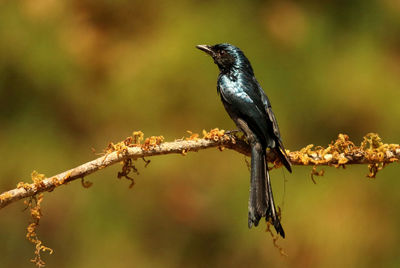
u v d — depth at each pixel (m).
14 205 12.17
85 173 7.00
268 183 8.02
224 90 9.26
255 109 8.90
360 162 7.71
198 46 9.95
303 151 7.85
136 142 7.37
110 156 7.11
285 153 7.89
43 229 11.91
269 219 7.79
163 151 7.38
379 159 7.64
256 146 8.31
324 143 12.38
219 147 8.05
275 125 8.77
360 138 12.36
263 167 8.14
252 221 7.75
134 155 7.20
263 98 9.18
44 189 6.90
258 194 7.90
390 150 7.66
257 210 7.79
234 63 9.56
